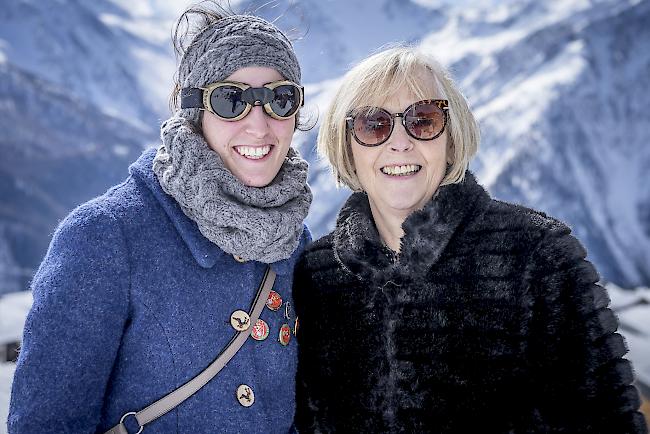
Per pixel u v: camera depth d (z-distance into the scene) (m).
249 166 1.98
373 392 2.08
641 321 8.26
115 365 1.88
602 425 1.77
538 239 1.92
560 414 1.81
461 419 1.92
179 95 2.05
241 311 1.97
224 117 1.92
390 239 2.25
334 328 2.18
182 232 1.89
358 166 2.21
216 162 1.88
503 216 2.00
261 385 2.03
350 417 2.11
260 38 1.96
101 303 1.77
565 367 1.82
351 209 2.25
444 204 2.01
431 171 2.12
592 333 1.81
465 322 1.94
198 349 1.90
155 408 1.85
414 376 1.97
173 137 1.88
